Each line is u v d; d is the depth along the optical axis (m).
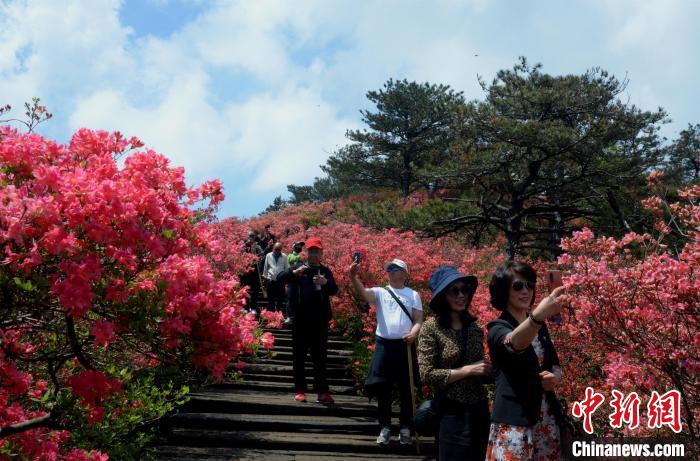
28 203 2.67
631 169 16.95
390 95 32.38
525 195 18.55
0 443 3.49
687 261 4.00
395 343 5.57
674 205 4.57
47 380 4.16
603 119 16.42
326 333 6.93
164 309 3.09
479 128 17.83
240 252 12.42
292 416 6.52
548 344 3.25
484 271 12.58
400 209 21.42
